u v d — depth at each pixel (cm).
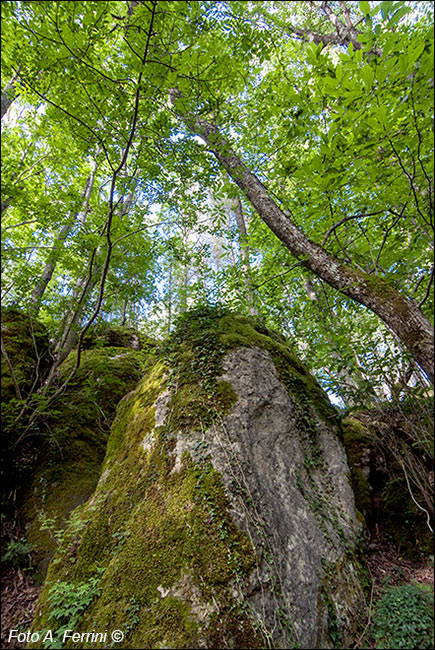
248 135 430
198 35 264
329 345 466
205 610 237
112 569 287
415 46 197
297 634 257
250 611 243
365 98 224
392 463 605
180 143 427
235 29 300
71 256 560
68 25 244
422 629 311
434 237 264
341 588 333
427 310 381
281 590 272
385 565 457
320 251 360
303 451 432
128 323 1323
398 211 354
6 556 359
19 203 499
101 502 363
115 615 251
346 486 451
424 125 221
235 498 301
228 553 267
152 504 318
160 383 454
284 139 379
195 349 457
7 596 333
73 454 516
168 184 500
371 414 579
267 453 375
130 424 441
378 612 338
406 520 530
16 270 524
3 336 534
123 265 564
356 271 330
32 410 502
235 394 395
